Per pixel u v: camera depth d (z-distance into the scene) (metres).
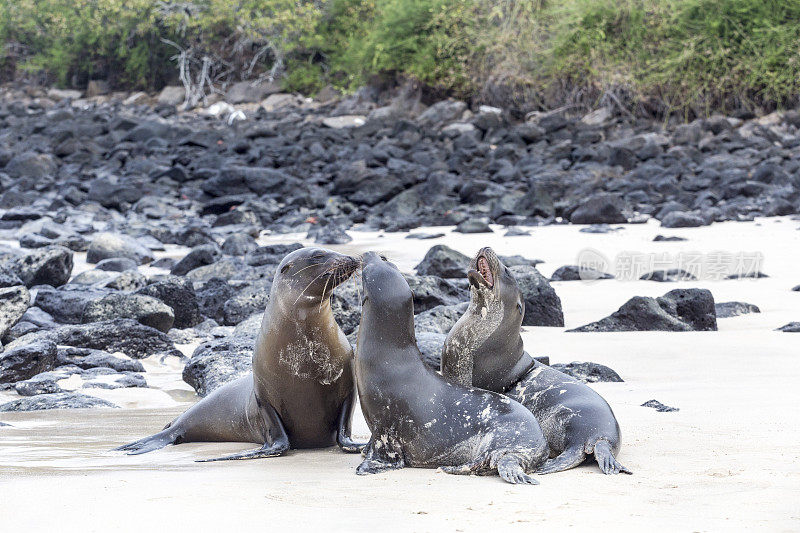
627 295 27.86
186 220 51.50
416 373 11.34
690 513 8.34
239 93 105.94
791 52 70.12
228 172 56.81
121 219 51.31
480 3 83.56
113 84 121.12
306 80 104.38
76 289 28.56
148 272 35.09
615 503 8.80
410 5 86.25
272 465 11.54
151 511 8.46
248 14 105.00
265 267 32.78
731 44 71.94
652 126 70.19
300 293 12.41
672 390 15.77
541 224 45.47
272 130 76.50
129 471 10.87
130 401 17.05
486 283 12.27
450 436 10.94
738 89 72.12
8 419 15.33
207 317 27.00
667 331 22.36
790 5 70.44
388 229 45.69
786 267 31.70
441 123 77.75
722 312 24.66
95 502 8.82
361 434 13.84
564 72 78.25
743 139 62.06
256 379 13.06
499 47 80.62
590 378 17.02
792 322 22.41
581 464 10.80
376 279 11.62
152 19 109.75
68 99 114.69
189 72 112.06
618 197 45.16
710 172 52.50
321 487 9.72
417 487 9.71
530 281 24.39
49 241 40.34
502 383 12.70
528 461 10.40
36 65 124.81
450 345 12.94
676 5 74.25
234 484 9.86
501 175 55.91
